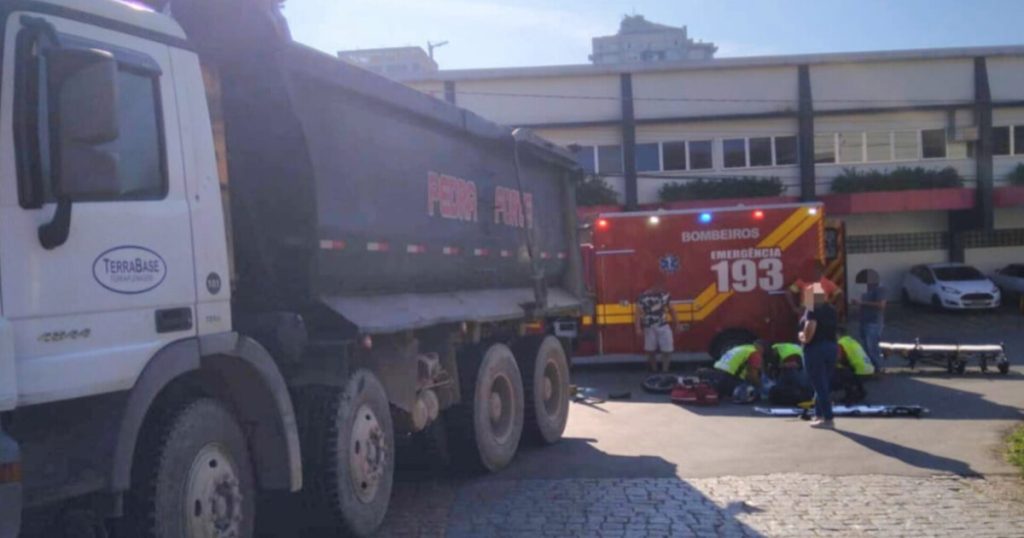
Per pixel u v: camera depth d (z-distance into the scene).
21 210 4.38
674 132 36.41
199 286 5.44
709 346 18.95
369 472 7.34
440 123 9.00
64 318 4.54
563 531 7.63
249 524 5.87
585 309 13.44
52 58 4.38
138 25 5.23
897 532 7.50
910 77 36.31
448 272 9.29
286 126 6.60
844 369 14.34
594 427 12.89
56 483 4.59
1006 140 36.88
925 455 10.36
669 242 19.05
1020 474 9.41
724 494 8.77
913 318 32.53
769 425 12.51
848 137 36.72
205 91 6.09
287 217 6.72
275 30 6.47
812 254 18.61
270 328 6.41
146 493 5.06
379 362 7.77
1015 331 27.84
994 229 38.00
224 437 5.65
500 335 10.70
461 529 7.73
